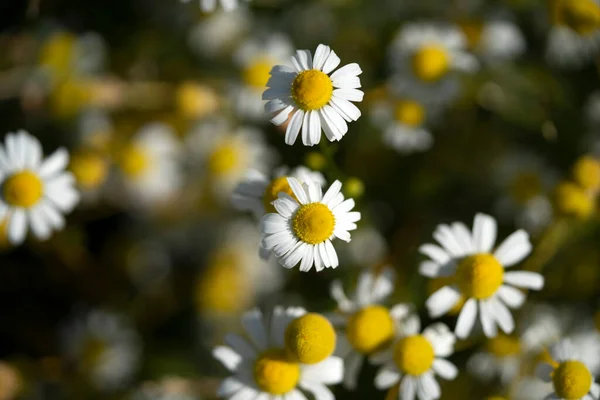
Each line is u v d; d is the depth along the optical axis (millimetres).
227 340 467
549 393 469
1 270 554
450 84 525
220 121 558
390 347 470
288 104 448
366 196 543
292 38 561
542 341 502
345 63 551
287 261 445
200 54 564
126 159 550
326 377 463
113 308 554
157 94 558
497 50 545
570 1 537
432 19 554
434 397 466
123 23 569
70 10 568
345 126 447
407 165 550
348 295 504
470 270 469
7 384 537
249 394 465
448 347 470
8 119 559
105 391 540
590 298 521
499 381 503
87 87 552
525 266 512
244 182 467
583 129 545
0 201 494
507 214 543
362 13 558
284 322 465
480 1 552
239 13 563
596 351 504
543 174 543
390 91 532
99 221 563
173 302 557
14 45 563
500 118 550
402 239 541
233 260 556
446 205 549
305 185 447
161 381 528
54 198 496
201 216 563
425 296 492
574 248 521
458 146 551
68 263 551
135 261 562
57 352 551
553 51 546
